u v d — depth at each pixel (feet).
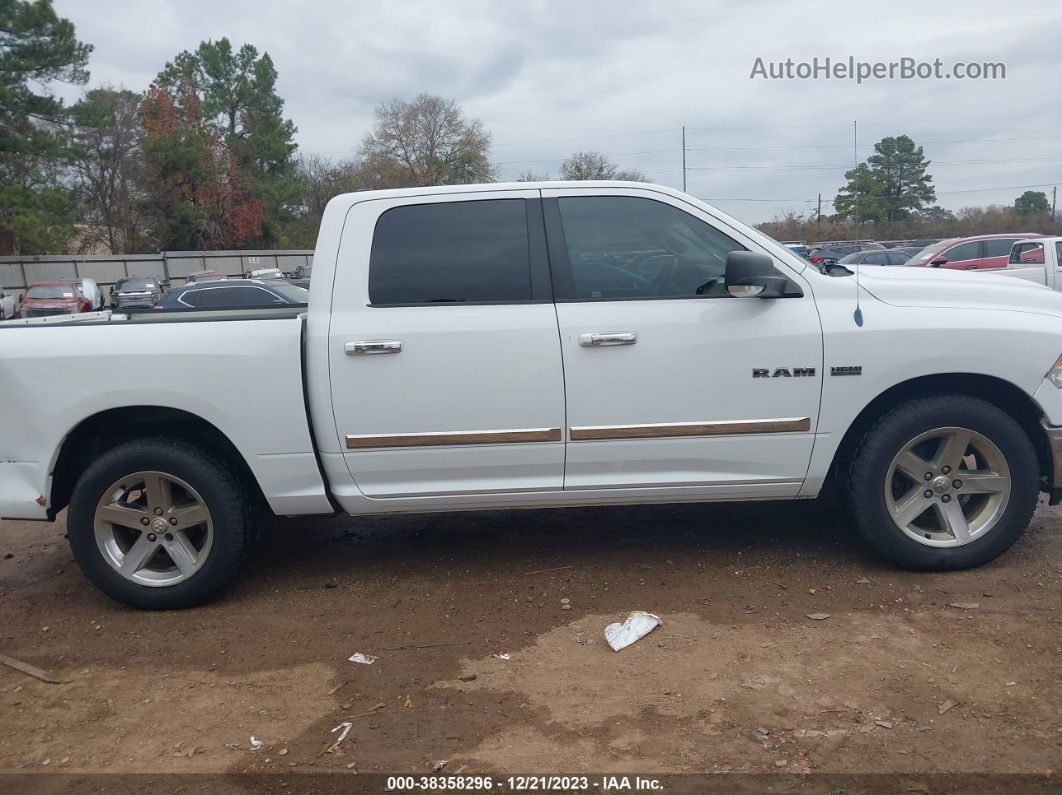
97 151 171.32
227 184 191.42
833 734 10.13
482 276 14.06
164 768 10.15
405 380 13.82
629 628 12.85
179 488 14.70
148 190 177.37
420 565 16.11
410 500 14.34
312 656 12.76
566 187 14.29
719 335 13.73
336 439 14.03
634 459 14.08
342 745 10.42
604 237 14.19
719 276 14.10
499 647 12.71
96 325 14.15
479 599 14.43
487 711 11.01
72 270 124.67
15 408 13.94
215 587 14.52
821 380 13.82
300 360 13.85
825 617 13.08
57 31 102.12
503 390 13.82
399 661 12.45
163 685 12.15
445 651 12.67
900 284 14.20
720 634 12.71
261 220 197.36
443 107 208.23
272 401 13.93
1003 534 14.15
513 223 14.20
